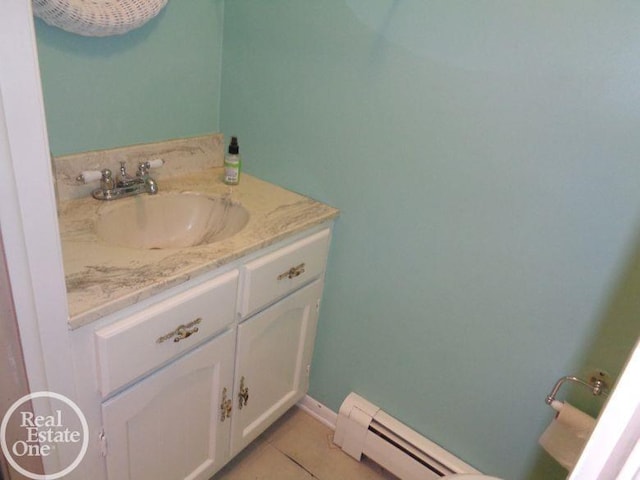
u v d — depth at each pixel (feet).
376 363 5.49
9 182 2.23
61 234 3.83
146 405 3.76
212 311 3.95
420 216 4.61
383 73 4.37
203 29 5.04
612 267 3.75
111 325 3.19
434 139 4.29
